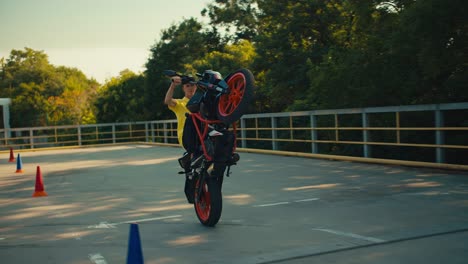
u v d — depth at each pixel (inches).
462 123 570.6
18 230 276.4
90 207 345.7
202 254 211.0
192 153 267.9
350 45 974.4
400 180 409.4
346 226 251.4
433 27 483.8
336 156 602.9
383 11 651.5
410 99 641.0
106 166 664.4
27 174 609.0
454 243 210.2
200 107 253.3
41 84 3612.2
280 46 1039.6
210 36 1825.8
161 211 319.0
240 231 252.1
